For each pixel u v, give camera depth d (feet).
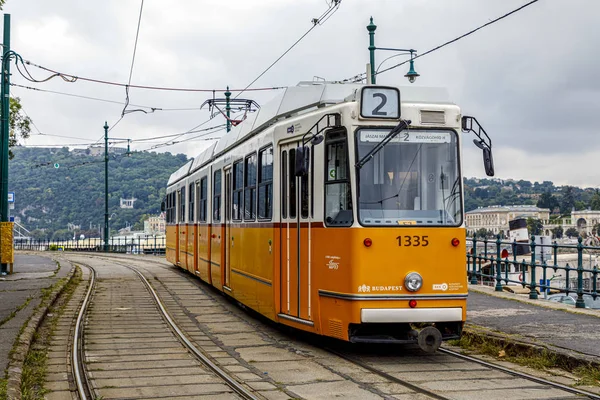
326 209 33.60
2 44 76.64
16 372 27.63
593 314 42.04
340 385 27.50
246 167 45.85
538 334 35.06
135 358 33.86
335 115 32.89
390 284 31.68
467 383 27.61
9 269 80.89
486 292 53.57
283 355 34.42
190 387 27.48
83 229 251.19
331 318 32.86
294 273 36.35
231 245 50.14
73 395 26.53
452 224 32.63
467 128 33.55
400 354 34.30
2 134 78.02
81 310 51.03
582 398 25.04
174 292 63.98
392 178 32.45
